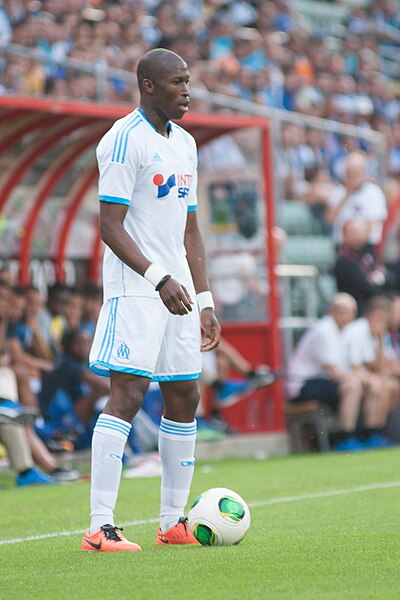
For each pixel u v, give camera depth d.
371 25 87.56
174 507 21.41
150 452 44.47
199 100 51.19
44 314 45.09
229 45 69.00
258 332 48.22
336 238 58.50
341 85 76.06
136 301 20.67
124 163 20.55
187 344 21.20
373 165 63.31
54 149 43.62
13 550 21.69
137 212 20.91
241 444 46.94
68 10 58.34
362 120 75.19
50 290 45.31
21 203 44.34
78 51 56.00
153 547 20.92
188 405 21.39
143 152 20.72
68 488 35.28
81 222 46.97
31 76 51.22
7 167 42.66
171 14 65.94
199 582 16.86
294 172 60.28
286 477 36.53
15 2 56.00
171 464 21.41
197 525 20.67
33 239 45.62
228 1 73.00
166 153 21.03
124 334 20.66
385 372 50.59
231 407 48.78
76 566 18.91
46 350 42.75
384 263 58.12
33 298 42.47
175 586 16.62
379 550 19.66
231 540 20.64
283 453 48.38
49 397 41.78
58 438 40.84
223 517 20.58
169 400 21.39
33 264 46.03
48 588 16.91
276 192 53.28
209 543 20.64
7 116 39.53
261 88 66.88
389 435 50.91
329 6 86.88
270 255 47.78
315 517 25.67
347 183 58.44
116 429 20.66
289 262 56.47
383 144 60.91
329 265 57.97
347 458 44.00
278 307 48.16
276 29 75.75
